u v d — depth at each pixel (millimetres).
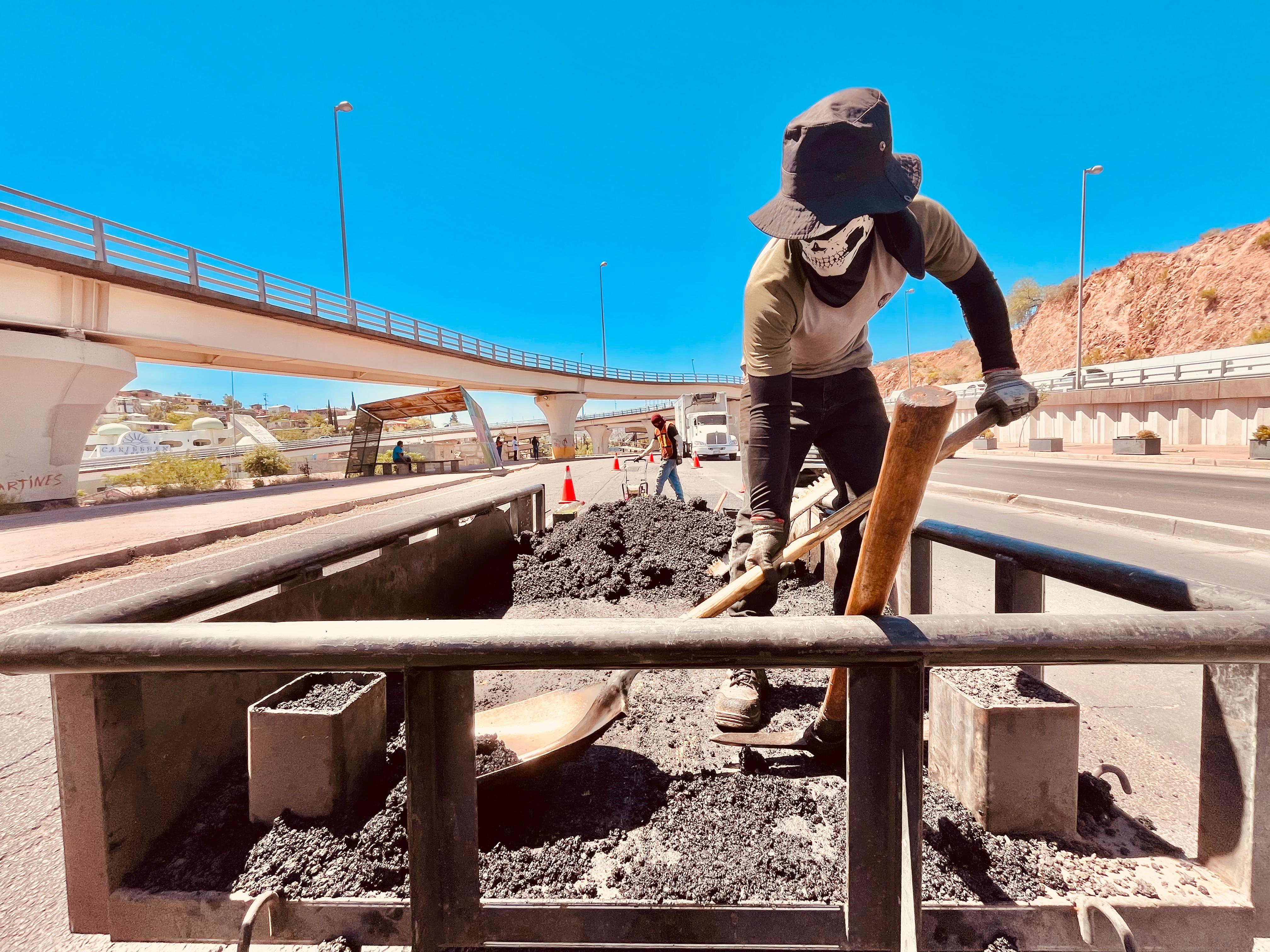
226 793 1319
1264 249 40094
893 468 857
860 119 1291
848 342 1899
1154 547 6305
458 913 1006
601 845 1311
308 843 1158
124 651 877
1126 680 3066
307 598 1749
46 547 7914
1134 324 47562
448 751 959
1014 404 1554
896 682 900
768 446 1681
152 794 1131
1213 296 41781
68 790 1012
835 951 972
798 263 1617
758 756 1675
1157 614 874
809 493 2330
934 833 1200
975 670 1470
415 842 944
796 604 3156
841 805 1446
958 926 1013
